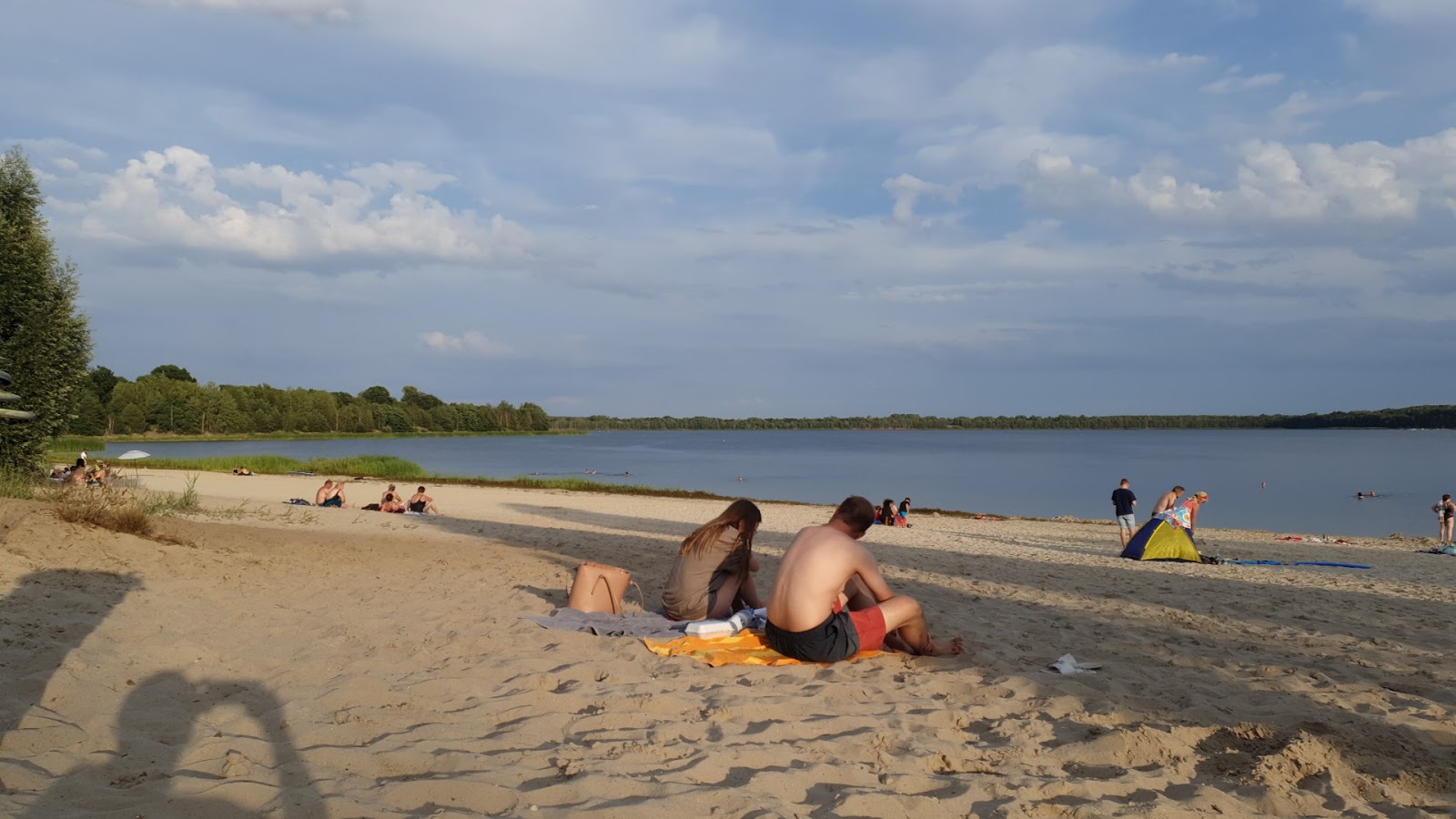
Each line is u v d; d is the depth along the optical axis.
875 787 3.52
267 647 5.35
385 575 8.96
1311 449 138.12
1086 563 15.34
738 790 3.35
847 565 5.71
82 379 18.19
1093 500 48.53
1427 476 69.44
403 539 13.86
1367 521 36.34
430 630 6.11
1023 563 14.33
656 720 4.31
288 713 4.09
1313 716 4.70
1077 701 4.87
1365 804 3.50
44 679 4.21
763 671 5.40
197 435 127.75
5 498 10.18
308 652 5.30
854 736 4.13
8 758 3.29
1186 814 3.29
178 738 3.68
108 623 5.42
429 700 4.48
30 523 8.20
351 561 9.95
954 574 11.93
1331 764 3.94
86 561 7.38
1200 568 15.66
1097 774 3.80
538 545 13.88
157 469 42.56
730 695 4.76
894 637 6.29
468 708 4.38
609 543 14.88
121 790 3.09
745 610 6.68
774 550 15.43
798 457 112.12
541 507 28.95
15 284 17.06
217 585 7.32
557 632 6.11
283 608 6.69
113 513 9.59
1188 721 4.57
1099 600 9.75
